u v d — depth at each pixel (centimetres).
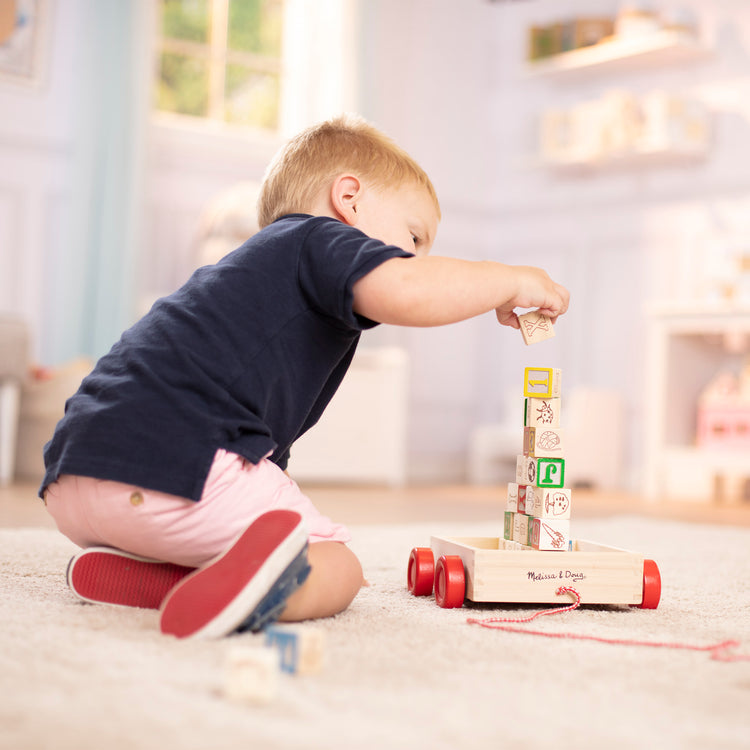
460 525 219
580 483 422
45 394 322
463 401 472
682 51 390
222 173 416
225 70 425
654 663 82
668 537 203
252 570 85
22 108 371
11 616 91
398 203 116
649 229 411
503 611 107
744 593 128
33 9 372
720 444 344
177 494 93
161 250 400
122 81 373
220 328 98
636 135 397
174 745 56
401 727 61
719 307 332
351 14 428
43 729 58
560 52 430
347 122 124
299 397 103
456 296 98
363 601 111
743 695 72
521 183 463
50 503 104
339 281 96
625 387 416
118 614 94
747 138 381
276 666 66
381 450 379
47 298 376
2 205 369
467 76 473
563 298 108
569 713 65
